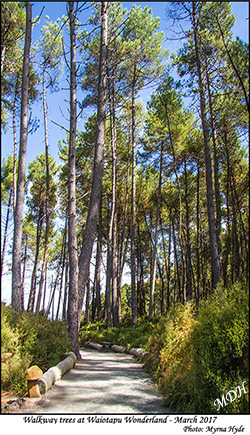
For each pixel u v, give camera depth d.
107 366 8.14
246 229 16.19
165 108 18.45
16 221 9.14
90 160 21.38
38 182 24.55
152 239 31.41
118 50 15.87
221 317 3.60
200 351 3.74
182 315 6.00
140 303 31.81
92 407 4.29
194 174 23.09
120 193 24.64
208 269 28.42
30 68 15.46
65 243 24.91
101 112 11.07
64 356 7.67
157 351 6.98
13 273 8.80
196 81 13.55
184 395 4.14
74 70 10.68
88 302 25.66
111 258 19.84
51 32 16.83
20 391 4.80
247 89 6.78
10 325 5.72
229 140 15.38
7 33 13.53
